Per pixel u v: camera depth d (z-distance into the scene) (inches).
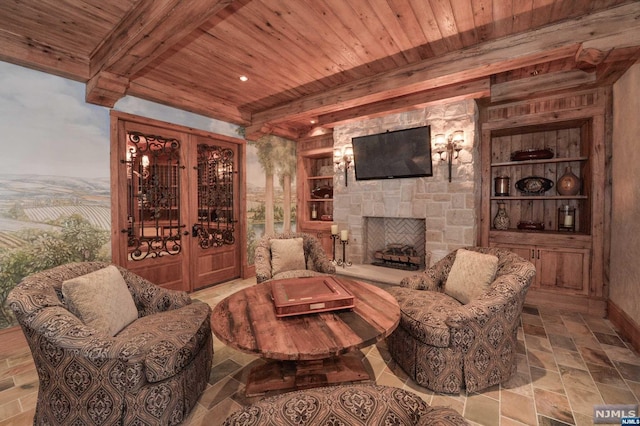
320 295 70.9
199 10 68.2
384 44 96.9
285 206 205.3
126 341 57.1
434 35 91.5
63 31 89.5
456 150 135.3
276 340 54.0
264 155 189.9
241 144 175.2
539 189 137.6
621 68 100.1
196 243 153.8
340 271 157.2
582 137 132.4
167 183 140.3
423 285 97.3
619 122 107.4
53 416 55.4
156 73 118.3
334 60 108.0
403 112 149.9
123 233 123.7
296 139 207.2
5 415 64.0
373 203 163.6
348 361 79.0
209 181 159.9
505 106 137.3
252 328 59.0
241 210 176.7
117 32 86.7
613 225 112.4
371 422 36.3
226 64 110.7
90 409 54.0
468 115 133.2
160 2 69.5
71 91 107.2
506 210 150.9
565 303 124.1
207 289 156.9
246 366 83.7
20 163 96.9
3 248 94.0
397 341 82.0
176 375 60.6
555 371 78.5
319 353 50.5
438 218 142.5
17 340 94.0
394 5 76.7
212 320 63.1
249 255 181.3
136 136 127.9
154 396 57.3
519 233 133.7
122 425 55.0
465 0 74.9
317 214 220.8
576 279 122.3
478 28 88.0
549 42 85.7
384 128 156.9
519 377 76.0
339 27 86.7
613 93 113.3
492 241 140.3
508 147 150.5
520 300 74.0
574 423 60.2
